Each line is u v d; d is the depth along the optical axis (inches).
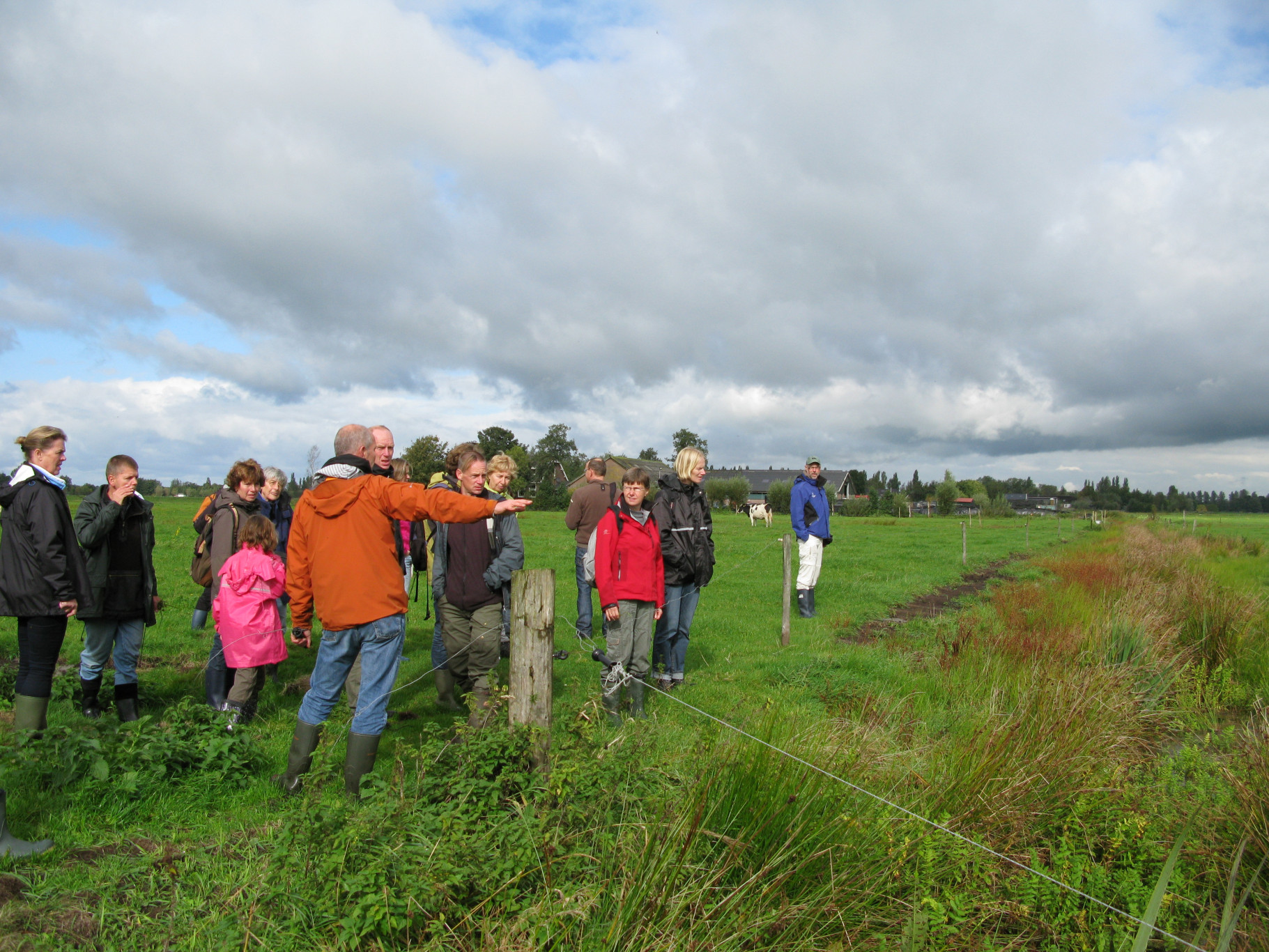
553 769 128.5
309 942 104.1
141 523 210.7
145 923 113.3
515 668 144.2
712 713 222.4
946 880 132.3
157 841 139.9
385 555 158.1
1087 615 349.1
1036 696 205.5
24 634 171.6
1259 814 145.5
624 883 110.0
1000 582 597.0
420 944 103.0
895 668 278.1
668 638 258.8
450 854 109.4
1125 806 155.9
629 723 153.4
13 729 190.7
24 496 168.1
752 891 116.9
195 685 257.1
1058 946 122.0
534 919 101.8
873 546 1013.2
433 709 228.5
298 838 116.6
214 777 160.2
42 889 120.1
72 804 147.9
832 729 171.3
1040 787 157.1
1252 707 239.3
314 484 163.6
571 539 973.8
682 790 133.0
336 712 195.3
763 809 127.4
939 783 153.6
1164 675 264.1
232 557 214.8
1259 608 362.3
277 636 215.5
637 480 212.7
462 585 205.3
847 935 115.6
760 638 357.4
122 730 167.5
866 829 132.0
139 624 211.8
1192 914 129.3
